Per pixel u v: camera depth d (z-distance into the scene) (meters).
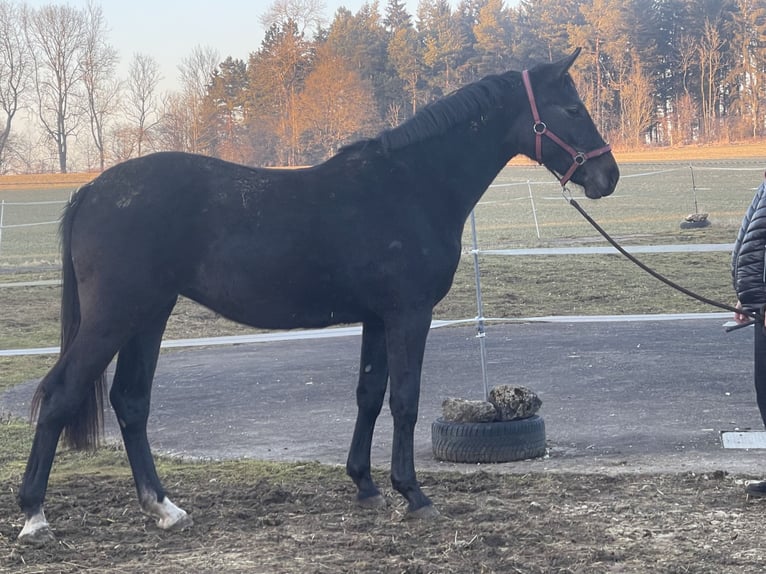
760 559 4.05
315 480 5.66
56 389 4.41
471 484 5.43
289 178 4.73
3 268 20.50
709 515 4.73
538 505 4.90
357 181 4.75
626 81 60.78
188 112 51.41
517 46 58.50
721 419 6.98
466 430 6.05
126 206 4.45
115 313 4.43
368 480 5.08
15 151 60.81
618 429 6.82
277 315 4.70
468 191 5.01
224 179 4.61
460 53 56.38
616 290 15.28
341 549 4.30
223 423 7.65
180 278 4.56
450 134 4.97
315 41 52.28
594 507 4.91
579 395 8.11
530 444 6.10
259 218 4.57
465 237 23.16
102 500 5.25
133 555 4.27
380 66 55.09
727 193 34.84
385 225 4.68
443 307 14.49
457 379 9.09
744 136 61.28
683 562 4.03
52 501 5.20
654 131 63.03
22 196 47.22
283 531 4.61
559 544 4.30
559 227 25.17
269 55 50.81
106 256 4.42
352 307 4.78
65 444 4.78
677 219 26.17
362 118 48.12
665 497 5.07
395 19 59.38
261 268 4.55
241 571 4.00
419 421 7.43
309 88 48.44
